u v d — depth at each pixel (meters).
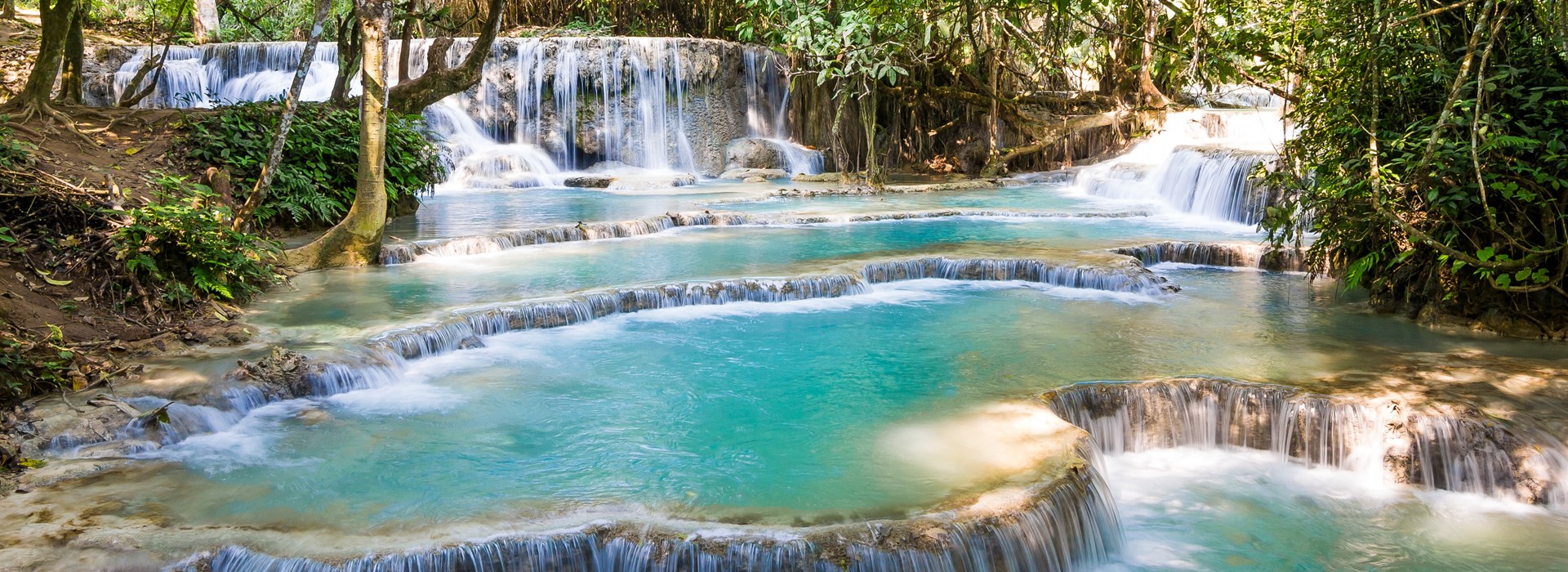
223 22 31.72
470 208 18.47
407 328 9.20
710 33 28.56
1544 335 9.38
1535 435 7.17
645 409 7.90
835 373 8.75
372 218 12.64
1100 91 25.91
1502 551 6.51
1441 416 7.32
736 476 6.55
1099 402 8.00
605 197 20.59
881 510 5.97
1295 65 10.80
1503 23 8.61
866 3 12.01
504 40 25.02
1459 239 9.46
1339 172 9.63
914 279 12.71
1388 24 9.12
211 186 12.80
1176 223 16.69
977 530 5.69
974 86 25.11
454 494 6.27
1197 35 10.66
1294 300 11.29
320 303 10.40
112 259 9.27
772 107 28.25
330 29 28.25
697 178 24.88
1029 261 12.53
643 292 10.95
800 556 5.43
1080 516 6.28
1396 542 6.65
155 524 5.73
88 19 28.25
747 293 11.39
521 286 11.36
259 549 5.36
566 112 25.30
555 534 5.58
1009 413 7.54
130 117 14.01
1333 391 7.83
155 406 7.24
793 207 19.02
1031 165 25.72
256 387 7.77
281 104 14.86
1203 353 9.07
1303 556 6.48
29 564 5.16
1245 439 7.97
